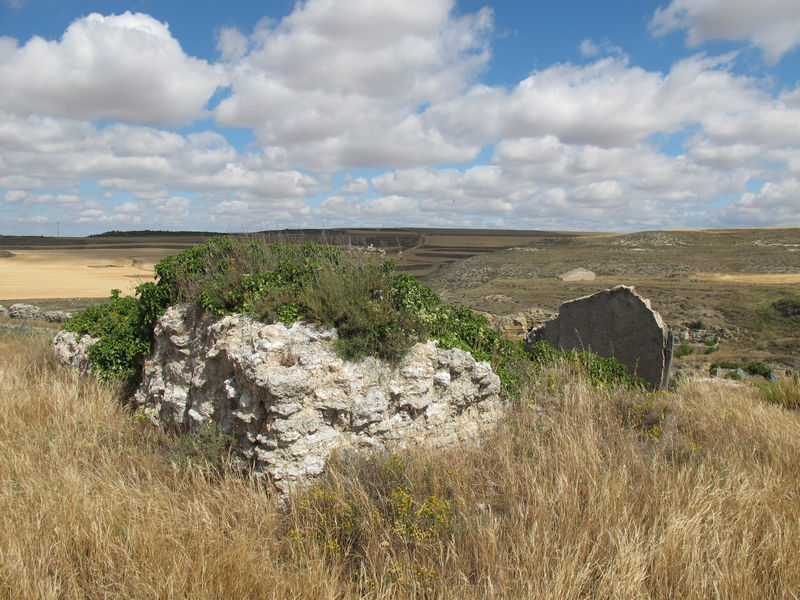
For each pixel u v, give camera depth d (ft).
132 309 32.12
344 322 19.90
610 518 14.85
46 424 21.77
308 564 13.16
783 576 13.02
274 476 16.81
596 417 23.47
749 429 22.94
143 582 12.28
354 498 15.71
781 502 16.34
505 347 28.91
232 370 19.84
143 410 24.86
